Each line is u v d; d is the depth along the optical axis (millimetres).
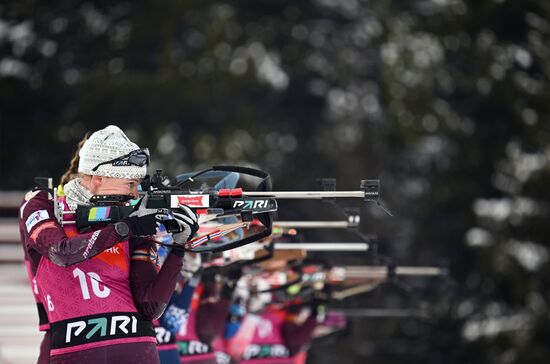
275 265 24203
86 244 14156
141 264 14906
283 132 77812
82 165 15055
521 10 86250
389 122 75875
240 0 80625
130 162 15039
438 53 80125
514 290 77062
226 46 76438
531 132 82125
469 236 78000
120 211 14859
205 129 76438
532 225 79688
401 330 73875
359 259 66875
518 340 76250
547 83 84938
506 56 83625
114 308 14617
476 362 76312
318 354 69062
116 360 14414
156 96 75062
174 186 15453
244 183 72438
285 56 78375
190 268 20156
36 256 14953
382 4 80312
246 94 77312
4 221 47438
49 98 81125
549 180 81000
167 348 20484
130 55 80125
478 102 83250
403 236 76812
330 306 33469
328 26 80250
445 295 75688
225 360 26359
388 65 76750
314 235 67812
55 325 14594
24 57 82000
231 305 25516
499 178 81688
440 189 78938
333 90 77938
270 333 28938
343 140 75812
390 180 77750
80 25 81875
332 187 18234
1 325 30641
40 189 15211
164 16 78375
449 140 80562
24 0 82500
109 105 75750
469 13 84750
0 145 79938
